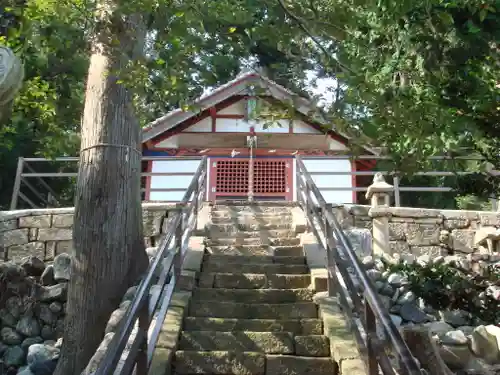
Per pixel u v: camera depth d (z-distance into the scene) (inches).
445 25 114.6
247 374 163.9
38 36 171.0
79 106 230.8
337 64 130.2
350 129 130.4
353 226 325.1
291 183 524.7
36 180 663.8
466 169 145.9
